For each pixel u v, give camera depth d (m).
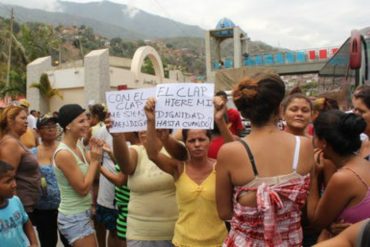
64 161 4.26
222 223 3.50
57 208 5.20
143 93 3.81
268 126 2.62
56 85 31.05
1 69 48.56
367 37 8.82
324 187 3.21
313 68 34.66
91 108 6.87
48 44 59.91
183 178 3.57
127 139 4.49
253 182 2.53
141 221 3.99
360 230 1.83
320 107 4.53
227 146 2.63
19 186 4.71
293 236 2.58
